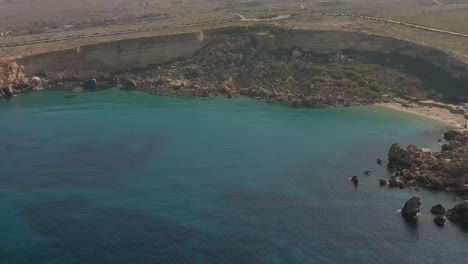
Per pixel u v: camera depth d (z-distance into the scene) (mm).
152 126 117312
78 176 91812
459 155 96750
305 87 142000
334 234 74688
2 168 94812
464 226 76625
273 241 72812
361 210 81250
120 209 80625
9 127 116000
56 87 144875
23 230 74625
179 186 88375
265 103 135125
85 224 76375
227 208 81375
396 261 68812
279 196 85500
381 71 146250
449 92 135750
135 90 144125
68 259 68000
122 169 94750
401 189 88062
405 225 77000
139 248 70562
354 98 135875
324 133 114188
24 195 84938
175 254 69375
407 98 136250
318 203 83312
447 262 68688
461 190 86250
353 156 102062
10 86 139000
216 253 69750
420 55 146750
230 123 119938
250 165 97188
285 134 113438
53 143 106812
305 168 96312
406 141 109625
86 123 118750
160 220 77625
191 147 105375
